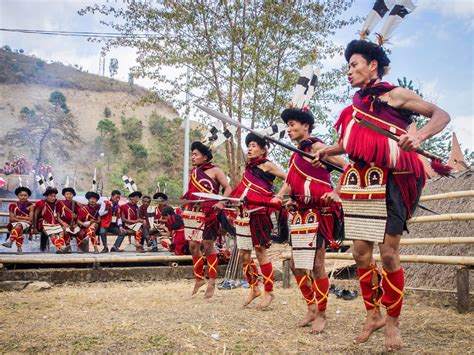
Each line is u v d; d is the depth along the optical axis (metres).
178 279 8.49
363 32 3.79
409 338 3.91
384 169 3.48
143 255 9.01
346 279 7.43
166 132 68.62
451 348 3.60
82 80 78.81
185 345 3.73
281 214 5.45
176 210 10.48
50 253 9.74
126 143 64.19
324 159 4.28
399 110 3.52
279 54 9.84
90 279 8.00
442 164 3.48
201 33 9.86
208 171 6.48
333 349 3.68
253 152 5.73
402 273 3.54
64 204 10.18
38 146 59.47
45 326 4.37
